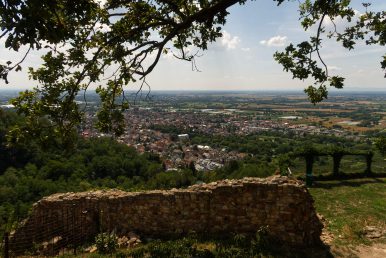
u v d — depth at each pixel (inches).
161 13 354.6
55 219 520.4
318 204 608.7
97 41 333.7
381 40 346.9
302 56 319.3
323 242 447.5
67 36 238.4
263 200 458.0
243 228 466.3
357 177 834.8
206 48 408.5
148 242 466.9
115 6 332.2
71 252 451.5
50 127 323.6
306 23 384.2
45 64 324.5
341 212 563.5
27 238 506.0
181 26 315.9
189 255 392.5
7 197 1127.6
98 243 447.5
